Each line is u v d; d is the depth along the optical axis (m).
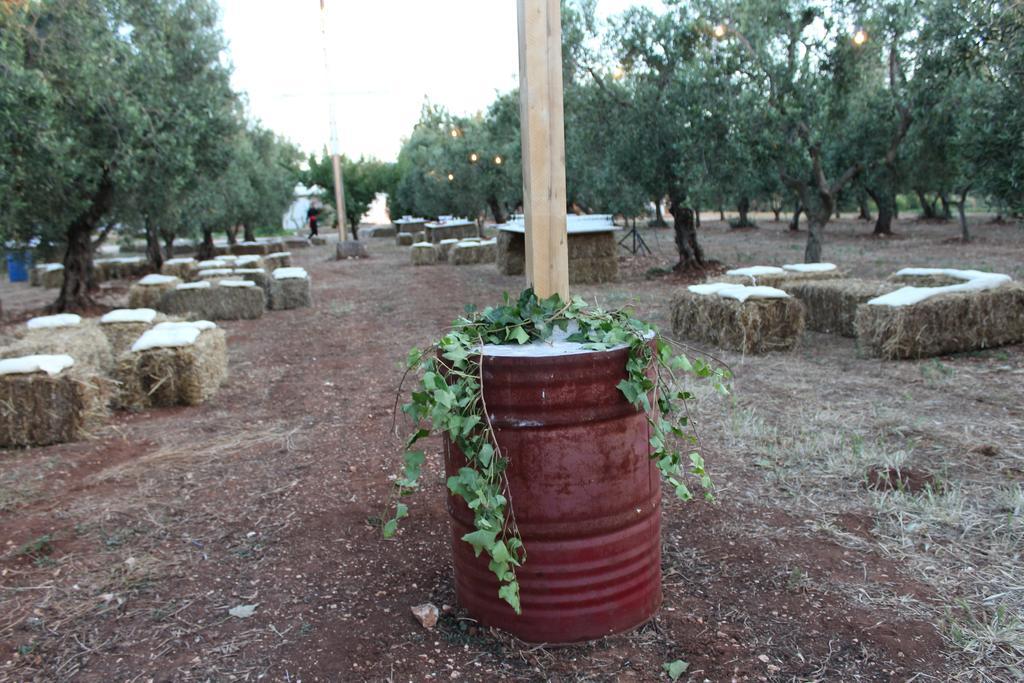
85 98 8.80
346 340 8.74
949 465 3.66
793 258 15.69
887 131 12.97
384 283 15.40
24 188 8.61
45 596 2.75
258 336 9.45
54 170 8.37
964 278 6.60
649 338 2.24
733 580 2.66
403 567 2.88
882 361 6.07
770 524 3.11
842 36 10.38
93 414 5.02
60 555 3.11
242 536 3.25
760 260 15.39
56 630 2.52
